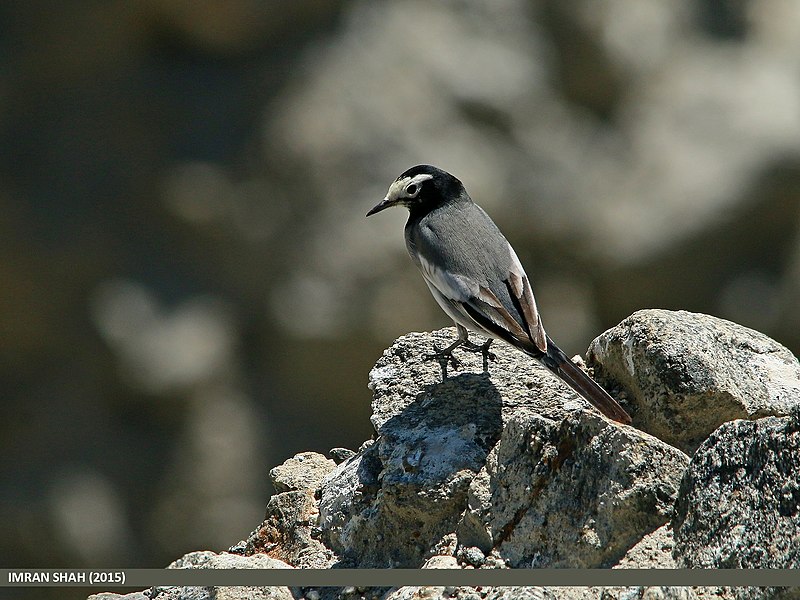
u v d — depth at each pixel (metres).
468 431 6.13
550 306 20.44
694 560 4.82
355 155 19.28
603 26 21.72
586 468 5.31
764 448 4.92
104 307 18.80
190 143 19.73
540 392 6.43
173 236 19.34
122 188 19.34
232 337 19.06
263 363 19.14
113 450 18.58
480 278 6.81
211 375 18.70
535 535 5.33
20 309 18.67
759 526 4.75
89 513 18.03
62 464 18.36
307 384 19.00
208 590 5.59
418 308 18.94
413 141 19.59
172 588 5.70
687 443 5.76
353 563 6.04
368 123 19.52
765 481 4.84
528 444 5.53
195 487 18.34
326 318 18.53
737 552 4.73
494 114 20.58
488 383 6.58
